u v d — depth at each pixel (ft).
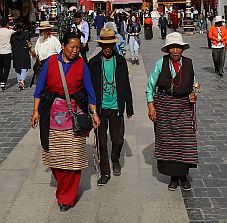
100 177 19.03
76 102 15.71
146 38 100.78
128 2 181.37
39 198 17.58
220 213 16.03
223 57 46.55
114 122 18.86
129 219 15.69
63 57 15.67
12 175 20.12
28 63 41.14
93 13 143.02
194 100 16.87
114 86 18.33
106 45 17.83
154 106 17.25
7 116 31.68
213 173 19.95
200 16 117.91
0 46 40.73
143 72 48.65
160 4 180.24
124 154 22.61
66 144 15.66
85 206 16.75
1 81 41.45
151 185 18.63
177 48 16.58
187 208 16.48
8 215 16.21
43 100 15.66
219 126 27.71
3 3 90.12
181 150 16.90
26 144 24.70
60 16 94.07
